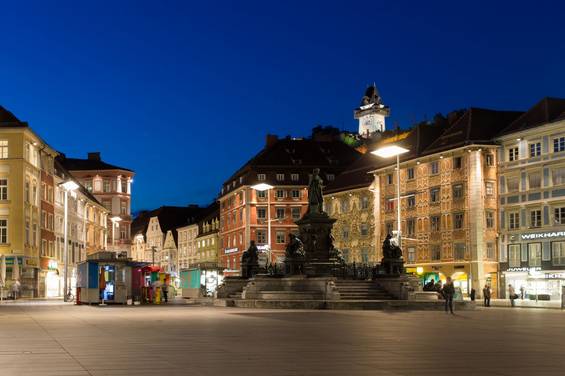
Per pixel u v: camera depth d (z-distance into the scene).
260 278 43.56
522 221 67.56
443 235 73.31
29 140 70.75
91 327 23.53
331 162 105.94
